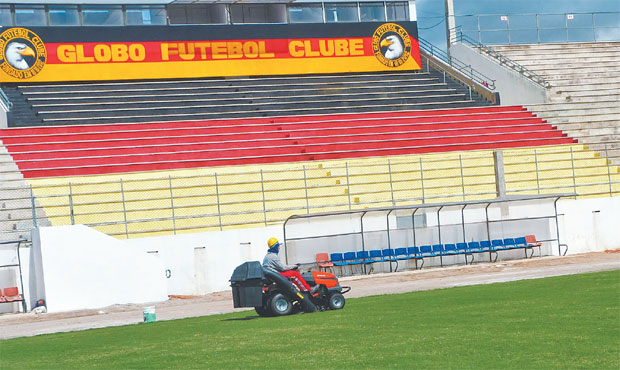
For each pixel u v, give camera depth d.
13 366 16.34
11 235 37.50
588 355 13.38
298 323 20.36
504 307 21.06
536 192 49.44
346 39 61.25
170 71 56.72
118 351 17.36
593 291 23.52
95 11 56.03
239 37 58.69
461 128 54.16
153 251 37.72
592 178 51.19
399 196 47.03
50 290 33.34
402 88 60.09
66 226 33.94
